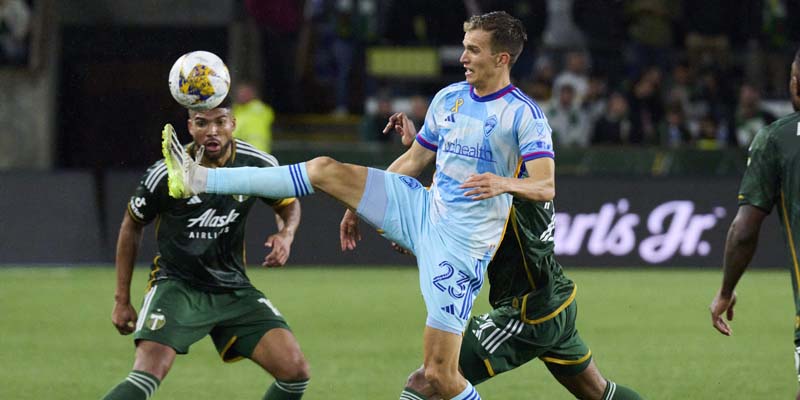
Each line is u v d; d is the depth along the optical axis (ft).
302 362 68.33
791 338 120.88
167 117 246.88
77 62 243.19
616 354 111.04
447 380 64.28
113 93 245.24
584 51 224.12
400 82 231.30
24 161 238.07
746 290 160.66
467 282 64.85
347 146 192.54
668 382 97.19
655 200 184.24
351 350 113.09
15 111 236.84
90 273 177.17
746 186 59.21
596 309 141.59
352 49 232.12
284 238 71.26
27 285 162.61
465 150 65.05
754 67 227.61
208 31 240.94
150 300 68.39
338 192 65.82
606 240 184.03
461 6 228.43
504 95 64.80
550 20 241.55
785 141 57.57
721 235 183.42
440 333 64.39
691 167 192.54
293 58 240.12
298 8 234.58
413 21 229.86
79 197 187.62
